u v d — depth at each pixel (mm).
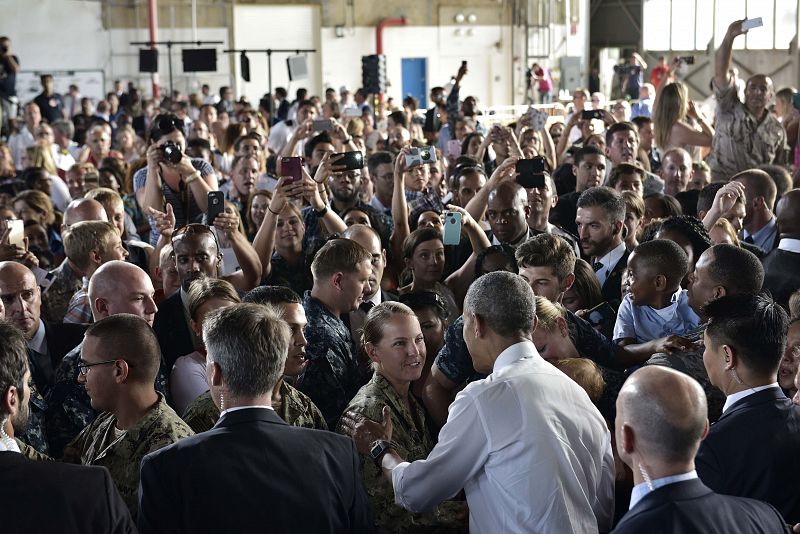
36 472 1809
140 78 19891
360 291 3113
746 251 2875
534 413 2109
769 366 2125
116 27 19656
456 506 2412
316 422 2562
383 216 5098
